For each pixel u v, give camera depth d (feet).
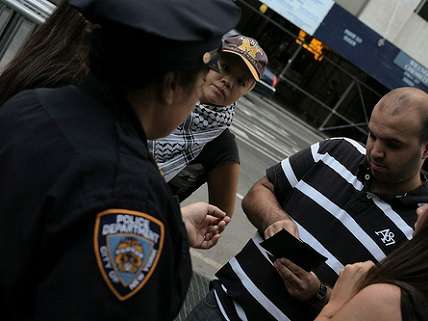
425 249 4.22
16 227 3.02
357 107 66.13
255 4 62.23
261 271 6.25
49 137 3.21
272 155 35.45
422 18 58.70
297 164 6.68
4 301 3.03
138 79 3.32
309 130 60.08
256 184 7.03
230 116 7.32
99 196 3.00
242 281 6.34
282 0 56.13
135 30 3.10
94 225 2.94
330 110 65.92
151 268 3.05
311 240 6.17
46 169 3.10
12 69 5.13
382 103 5.90
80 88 3.51
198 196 18.28
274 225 6.11
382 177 5.92
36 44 5.19
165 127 3.65
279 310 6.08
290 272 5.71
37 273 3.02
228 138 7.74
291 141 45.57
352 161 6.32
